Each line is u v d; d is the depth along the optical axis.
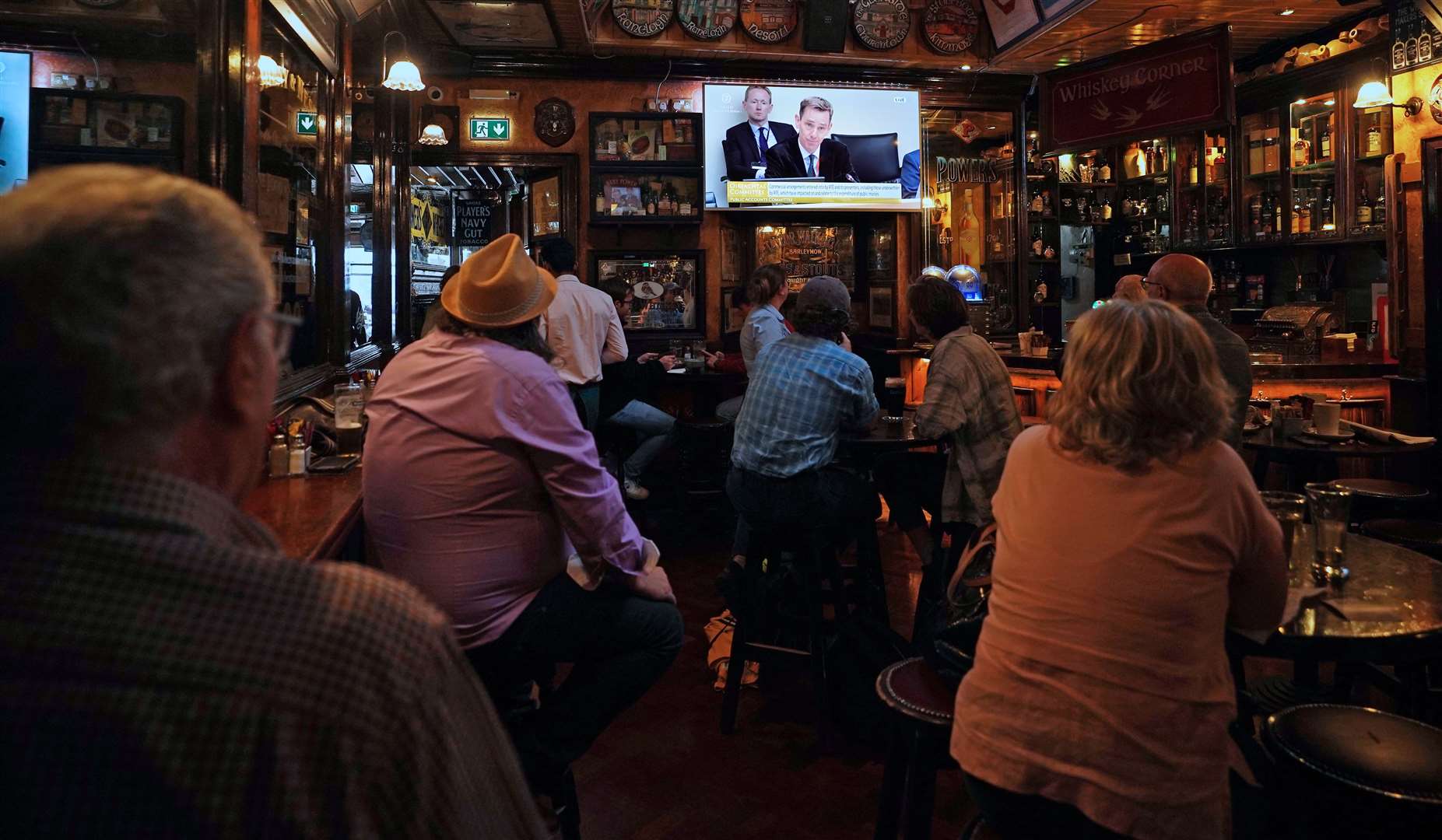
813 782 2.66
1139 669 1.35
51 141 2.53
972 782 1.49
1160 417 1.40
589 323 4.96
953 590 2.00
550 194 7.26
